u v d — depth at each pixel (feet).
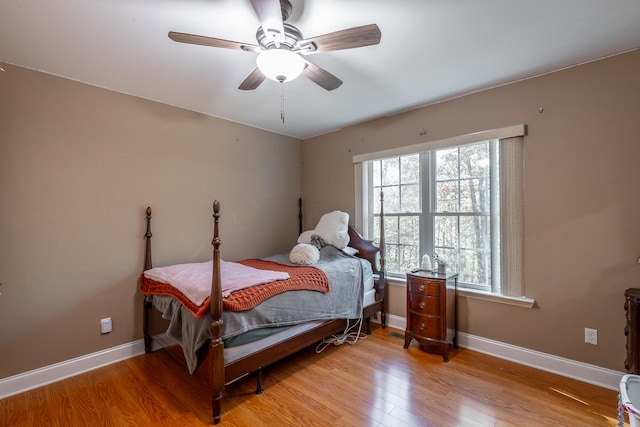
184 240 10.02
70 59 6.87
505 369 7.86
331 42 5.12
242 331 6.23
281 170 13.33
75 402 6.61
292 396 6.77
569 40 6.31
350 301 9.31
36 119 7.34
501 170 8.43
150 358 8.65
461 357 8.55
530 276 7.99
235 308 6.14
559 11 5.36
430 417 6.05
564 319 7.52
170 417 6.10
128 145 8.82
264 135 12.66
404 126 10.54
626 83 6.77
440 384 7.21
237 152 11.63
